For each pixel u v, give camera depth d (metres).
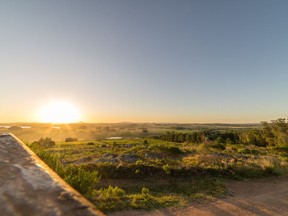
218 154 29.12
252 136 53.75
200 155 26.75
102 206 10.91
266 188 16.52
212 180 17.58
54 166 9.59
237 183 17.47
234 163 22.41
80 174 10.62
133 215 10.70
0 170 0.93
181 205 12.45
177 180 17.42
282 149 36.03
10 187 0.77
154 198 12.98
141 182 16.83
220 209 12.28
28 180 0.84
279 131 45.28
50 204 0.66
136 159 23.97
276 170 20.66
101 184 16.23
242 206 12.82
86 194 10.70
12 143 1.41
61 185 0.82
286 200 14.02
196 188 15.73
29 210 0.62
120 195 12.73
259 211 12.23
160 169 18.72
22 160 1.09
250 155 29.72
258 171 20.23
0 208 0.63
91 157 26.11
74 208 0.65
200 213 11.62
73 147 47.22
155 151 30.14
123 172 17.94
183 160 24.67
